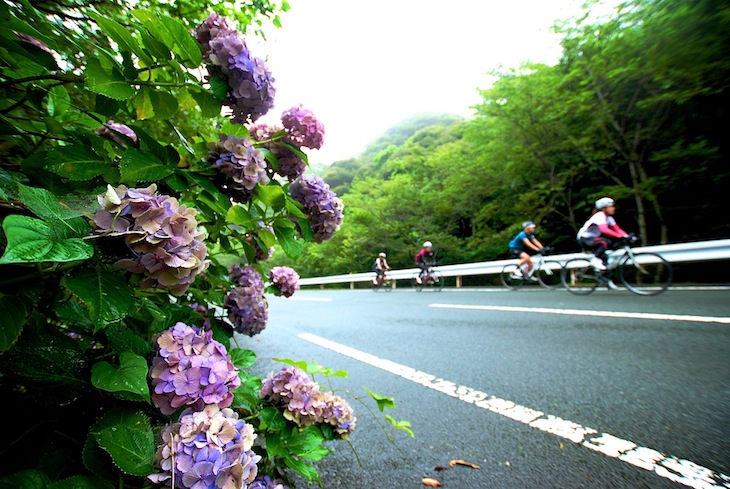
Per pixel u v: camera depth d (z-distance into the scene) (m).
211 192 0.91
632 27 8.29
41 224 0.53
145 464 0.63
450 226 17.75
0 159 0.96
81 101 1.24
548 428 2.03
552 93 10.58
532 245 8.80
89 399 0.74
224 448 0.69
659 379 2.58
